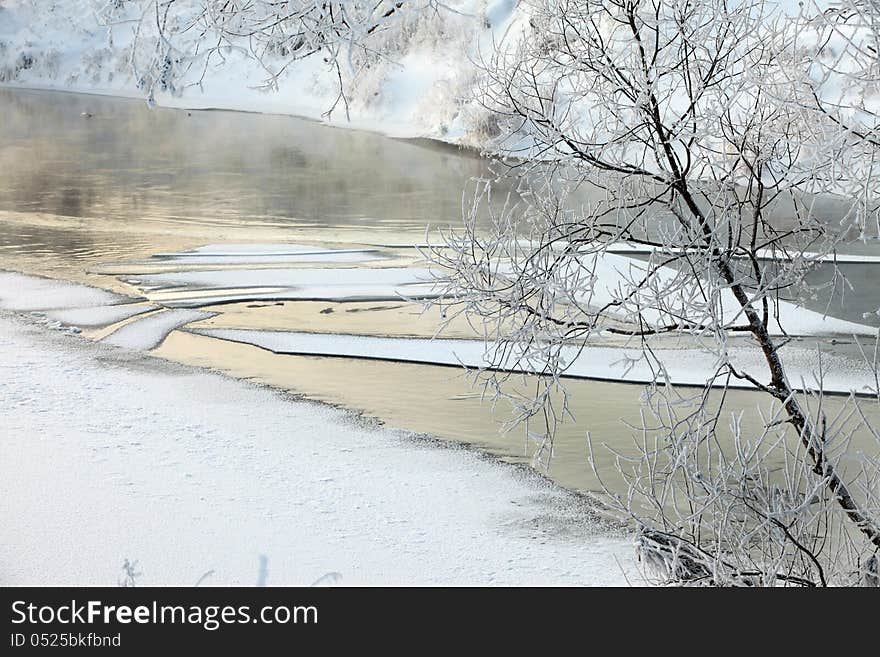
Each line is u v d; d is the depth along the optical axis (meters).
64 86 69.25
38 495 10.29
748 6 6.03
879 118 5.64
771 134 6.17
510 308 6.27
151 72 4.36
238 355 16.33
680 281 6.02
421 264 23.06
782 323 17.69
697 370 15.12
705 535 8.39
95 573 8.62
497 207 29.67
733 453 11.29
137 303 19.70
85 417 12.88
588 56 6.19
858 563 6.30
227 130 50.28
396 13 4.43
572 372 15.03
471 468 11.62
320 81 56.88
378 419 13.29
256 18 4.37
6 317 18.33
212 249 24.91
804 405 13.29
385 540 9.62
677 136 6.18
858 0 5.47
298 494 10.69
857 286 20.70
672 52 6.06
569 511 10.47
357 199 32.28
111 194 32.94
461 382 14.88
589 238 6.33
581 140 6.37
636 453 11.91
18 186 34.03
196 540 9.40
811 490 6.09
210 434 12.47
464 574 8.89
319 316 18.81
